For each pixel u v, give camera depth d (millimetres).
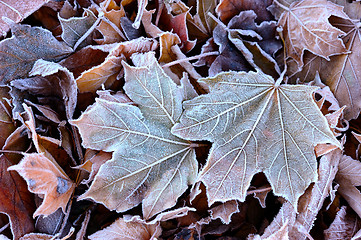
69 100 674
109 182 659
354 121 728
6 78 683
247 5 709
